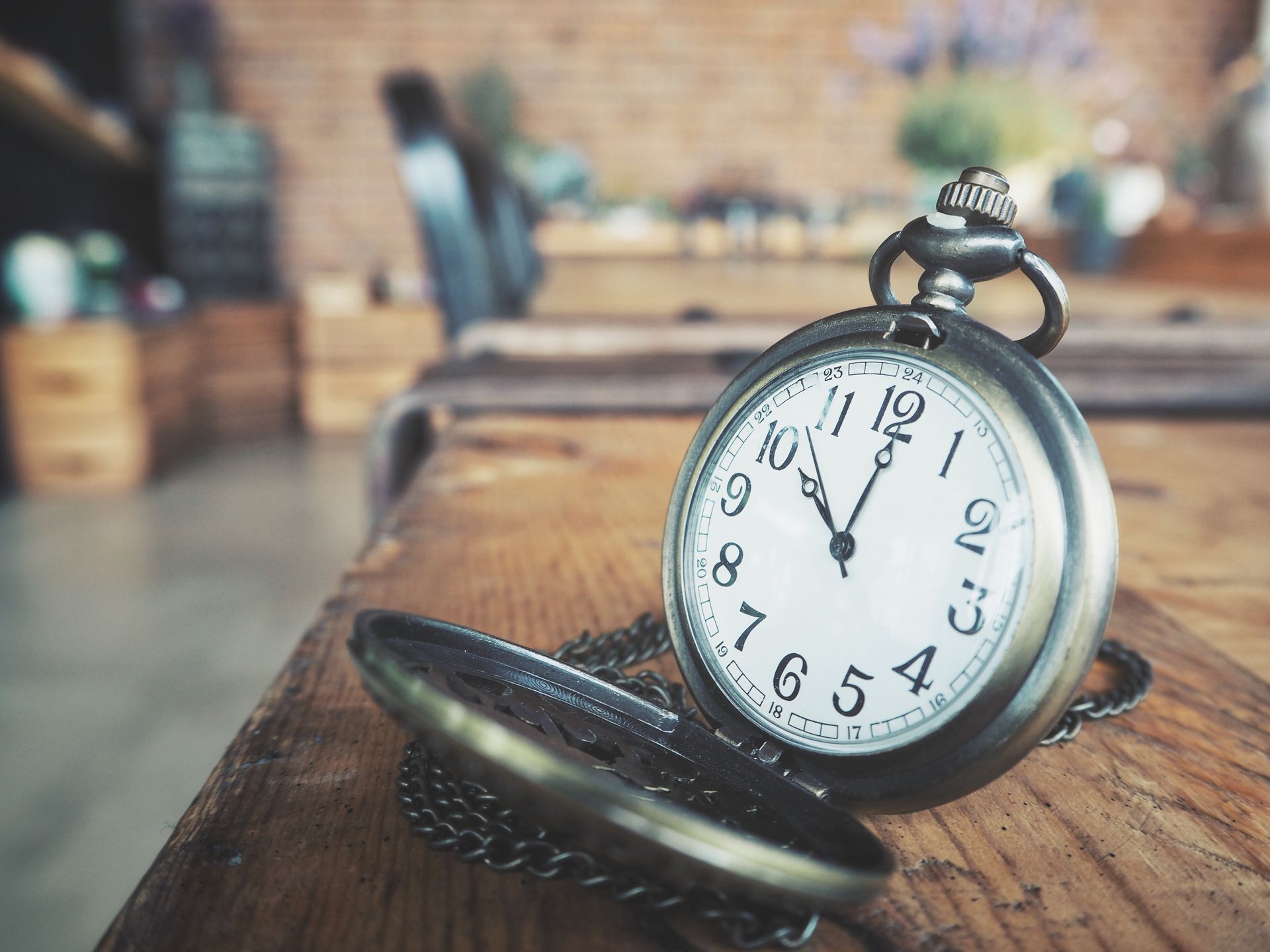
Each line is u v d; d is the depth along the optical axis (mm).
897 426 115
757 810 111
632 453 273
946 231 117
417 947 96
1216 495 243
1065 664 105
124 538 1061
